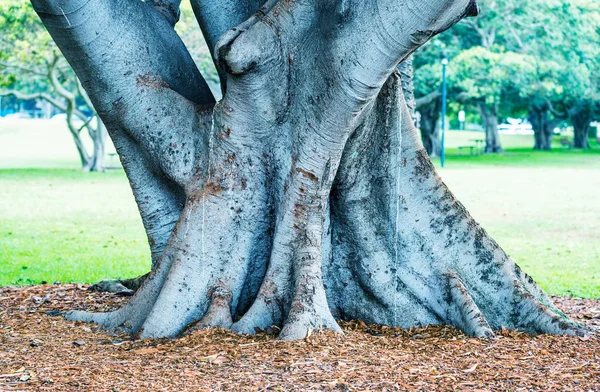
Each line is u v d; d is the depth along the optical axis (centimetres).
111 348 695
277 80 719
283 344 670
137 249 1563
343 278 810
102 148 3847
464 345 706
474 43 4884
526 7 4347
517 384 589
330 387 569
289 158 736
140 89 771
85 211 2216
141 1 802
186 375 596
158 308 734
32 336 741
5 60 3597
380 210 799
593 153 6431
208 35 830
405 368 621
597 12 4444
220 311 725
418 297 796
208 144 761
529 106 6281
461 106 6562
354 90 680
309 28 718
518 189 2983
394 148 792
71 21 724
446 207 802
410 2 636
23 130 7950
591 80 5116
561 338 740
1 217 2059
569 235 1816
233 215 743
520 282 805
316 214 739
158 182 817
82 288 1055
